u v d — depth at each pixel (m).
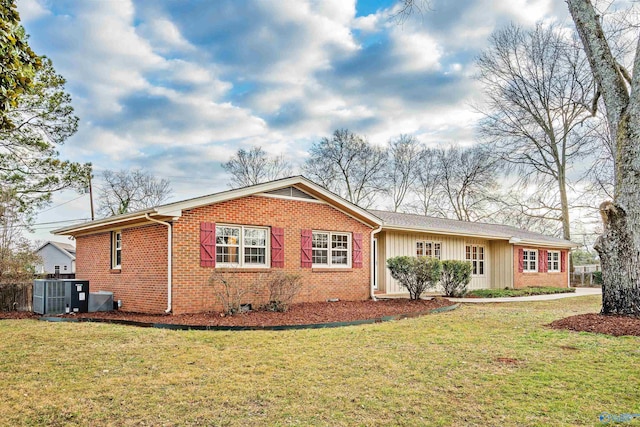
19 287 14.26
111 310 13.42
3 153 19.62
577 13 11.36
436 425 4.10
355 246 15.89
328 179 38.69
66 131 20.39
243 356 6.75
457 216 39.97
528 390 5.06
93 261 15.82
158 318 10.63
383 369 5.99
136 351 7.09
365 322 10.42
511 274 24.16
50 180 20.44
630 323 9.02
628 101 10.52
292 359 6.55
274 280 12.33
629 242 10.02
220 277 11.43
